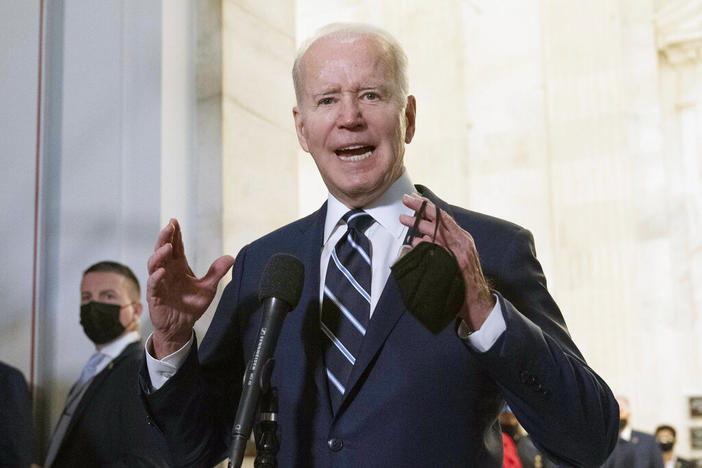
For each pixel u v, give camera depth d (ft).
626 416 41.04
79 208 25.88
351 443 8.95
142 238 24.99
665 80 63.98
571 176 64.39
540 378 8.37
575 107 64.95
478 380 9.09
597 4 65.16
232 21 26.17
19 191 25.89
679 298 61.05
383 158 9.82
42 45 26.40
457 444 8.89
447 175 65.87
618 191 63.00
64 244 25.80
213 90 25.59
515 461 31.22
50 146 26.27
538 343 8.40
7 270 25.50
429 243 7.89
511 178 65.67
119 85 25.99
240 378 10.81
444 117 66.69
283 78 27.27
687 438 59.26
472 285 8.07
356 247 9.97
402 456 8.79
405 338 9.21
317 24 67.10
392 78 9.95
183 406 9.77
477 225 10.22
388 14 67.97
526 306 9.61
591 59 64.90
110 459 19.93
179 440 9.95
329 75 9.79
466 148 67.00
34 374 25.04
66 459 20.40
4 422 19.86
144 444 19.80
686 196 62.28
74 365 25.30
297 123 10.76
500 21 67.67
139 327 24.27
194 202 25.31
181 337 9.55
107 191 25.66
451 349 9.08
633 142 63.36
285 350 9.72
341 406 9.05
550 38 66.18
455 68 67.10
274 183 26.40
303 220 11.06
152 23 25.82
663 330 61.00
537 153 65.31
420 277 7.84
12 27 26.55
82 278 25.07
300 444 9.21
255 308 10.53
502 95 66.85
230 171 25.22
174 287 9.40
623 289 61.93
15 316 25.31
